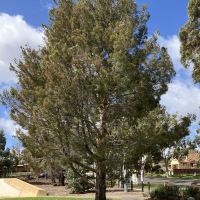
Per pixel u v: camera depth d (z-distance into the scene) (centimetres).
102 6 2222
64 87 1983
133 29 2141
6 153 5228
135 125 2130
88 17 2166
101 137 2109
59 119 2009
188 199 2506
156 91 2159
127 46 2044
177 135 2155
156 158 2267
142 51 2109
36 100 2105
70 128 2053
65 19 2186
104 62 2098
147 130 2097
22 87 2194
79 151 2102
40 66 2208
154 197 2731
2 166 5181
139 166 2277
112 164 2103
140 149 2112
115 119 2162
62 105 1986
